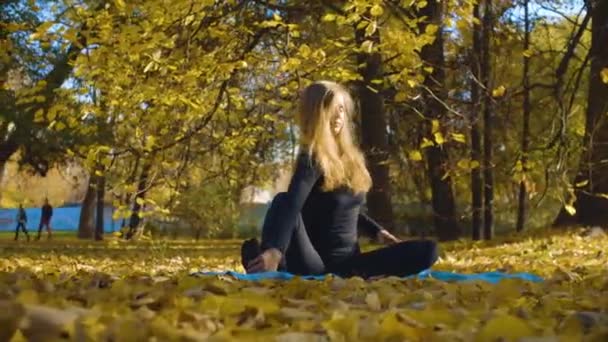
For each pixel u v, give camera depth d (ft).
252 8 43.83
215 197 90.43
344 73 36.40
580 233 54.90
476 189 68.95
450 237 69.82
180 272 24.68
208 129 47.44
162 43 33.35
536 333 9.69
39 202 187.83
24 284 13.66
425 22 36.09
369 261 18.76
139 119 37.52
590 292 15.67
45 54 60.59
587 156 54.03
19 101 34.99
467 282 16.57
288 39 36.99
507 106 63.67
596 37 57.21
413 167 78.28
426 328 9.36
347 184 18.65
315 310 11.73
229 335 8.79
